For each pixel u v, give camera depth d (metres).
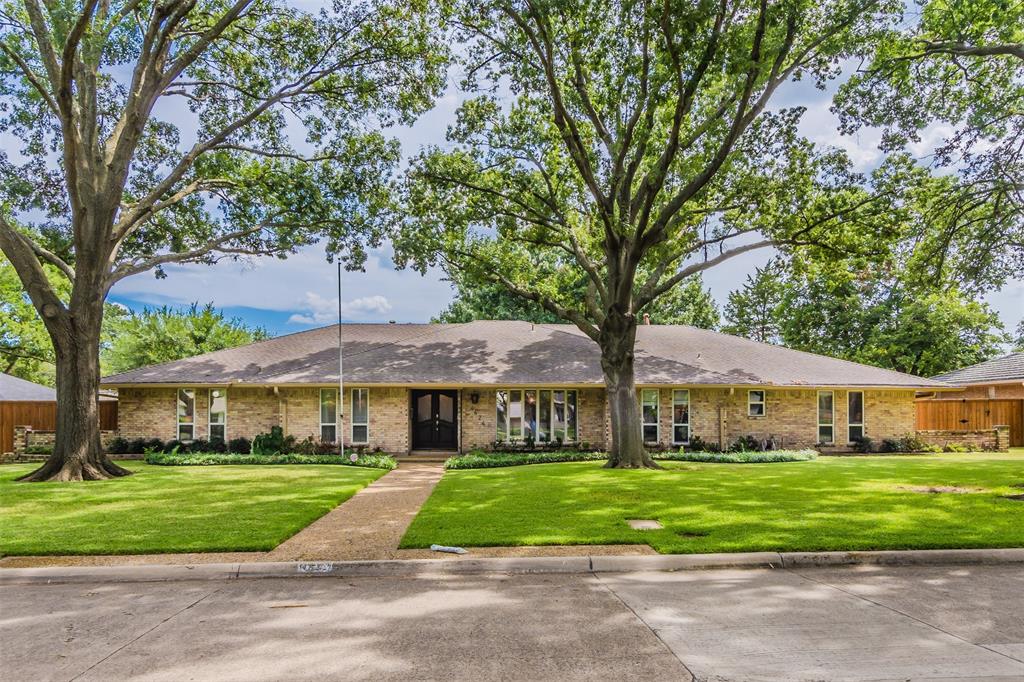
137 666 4.44
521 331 26.66
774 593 6.14
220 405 22.34
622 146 16.44
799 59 15.55
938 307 35.47
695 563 7.11
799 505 10.53
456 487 13.31
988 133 16.39
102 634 5.12
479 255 20.73
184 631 5.17
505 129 18.70
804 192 17.06
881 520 9.12
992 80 16.34
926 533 8.23
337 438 22.17
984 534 8.15
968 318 35.78
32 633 5.15
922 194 16.62
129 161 16.80
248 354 23.73
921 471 16.38
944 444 24.36
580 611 5.60
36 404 23.78
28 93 18.28
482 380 21.72
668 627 5.17
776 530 8.45
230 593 6.27
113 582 6.75
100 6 16.22
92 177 16.42
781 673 4.25
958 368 36.34
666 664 4.41
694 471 16.47
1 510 10.48
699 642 4.83
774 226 17.33
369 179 21.06
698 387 22.75
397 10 18.22
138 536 8.28
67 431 15.36
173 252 22.59
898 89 16.52
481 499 11.45
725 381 22.20
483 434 22.72
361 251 21.53
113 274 17.56
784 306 43.09
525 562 7.04
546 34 15.37
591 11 14.55
